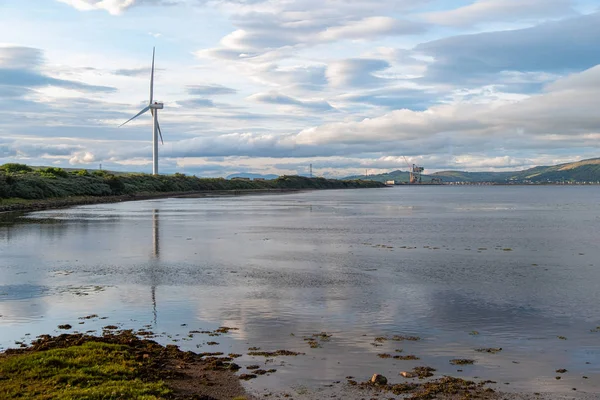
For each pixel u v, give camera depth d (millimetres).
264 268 33844
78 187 136375
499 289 27188
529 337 18906
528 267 34344
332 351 17312
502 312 22391
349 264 35531
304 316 21703
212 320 21094
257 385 14477
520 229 61844
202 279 29875
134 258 38062
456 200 159625
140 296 25406
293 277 30609
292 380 14844
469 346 17906
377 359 16594
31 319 21250
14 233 55062
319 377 15086
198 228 61812
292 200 150000
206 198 161375
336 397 13766
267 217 80938
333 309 22875
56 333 19312
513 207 116625
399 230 60375
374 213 92938
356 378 15039
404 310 22719
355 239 50938
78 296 25391
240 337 18828
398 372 15523
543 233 57031
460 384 14594
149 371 15047
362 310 22703
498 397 13805
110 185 153875
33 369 14469
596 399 13727
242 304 23766
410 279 30031
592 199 169625
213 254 40281
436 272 32375
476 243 47719
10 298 25000
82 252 41031
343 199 161250
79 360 15242
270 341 18375
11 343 18062
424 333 19375
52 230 58375
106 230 58719
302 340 18469
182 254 40219
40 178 125062
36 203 105188
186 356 16609
